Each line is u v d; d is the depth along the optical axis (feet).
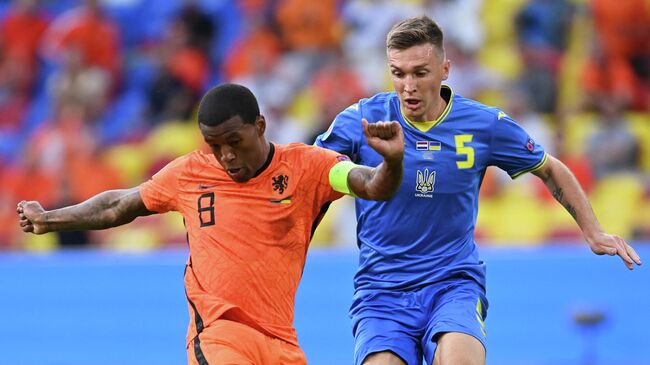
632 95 149.79
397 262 65.41
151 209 58.03
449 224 65.16
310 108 146.00
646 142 146.10
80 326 114.93
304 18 152.15
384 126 48.32
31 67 160.97
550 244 132.05
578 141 143.33
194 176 57.16
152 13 163.73
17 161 150.10
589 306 111.96
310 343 112.37
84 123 150.10
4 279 116.26
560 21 154.61
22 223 58.75
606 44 151.94
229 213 55.93
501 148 65.82
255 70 150.41
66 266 116.06
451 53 146.92
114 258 115.96
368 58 149.89
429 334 62.13
